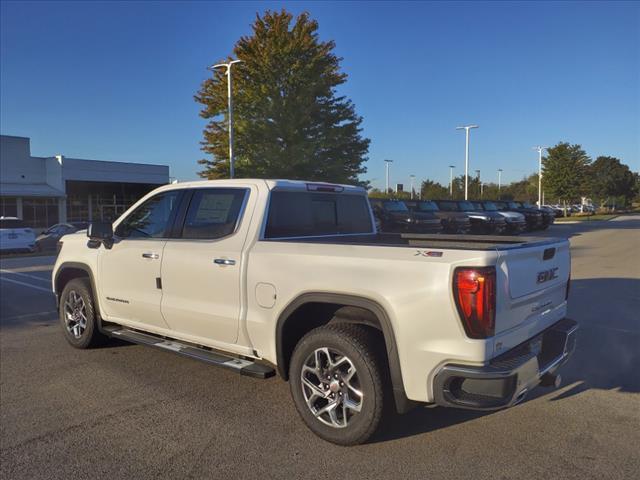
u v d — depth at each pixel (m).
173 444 3.82
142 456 3.65
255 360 4.40
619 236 25.27
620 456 3.61
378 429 3.63
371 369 3.56
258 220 4.39
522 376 3.33
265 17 29.66
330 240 5.00
